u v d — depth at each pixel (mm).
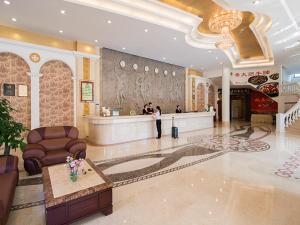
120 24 6035
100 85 8414
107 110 7297
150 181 3619
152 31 6621
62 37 7180
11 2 4773
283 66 13305
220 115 16953
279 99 12805
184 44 8016
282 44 8180
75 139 4715
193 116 10359
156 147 6398
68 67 7539
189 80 13336
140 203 2836
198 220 2420
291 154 5477
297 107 9898
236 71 14406
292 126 9734
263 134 9102
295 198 2957
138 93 10031
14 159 3145
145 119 7879
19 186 3438
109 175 3918
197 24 6625
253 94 17281
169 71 11852
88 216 2414
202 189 3277
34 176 3881
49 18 5637
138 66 10008
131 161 4852
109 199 2578
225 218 2457
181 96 12727
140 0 5270
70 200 2238
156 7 5629
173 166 4469
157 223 2371
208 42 8555
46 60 6953
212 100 16094
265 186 3379
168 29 6453
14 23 5973
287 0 4758
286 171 4105
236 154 5504
